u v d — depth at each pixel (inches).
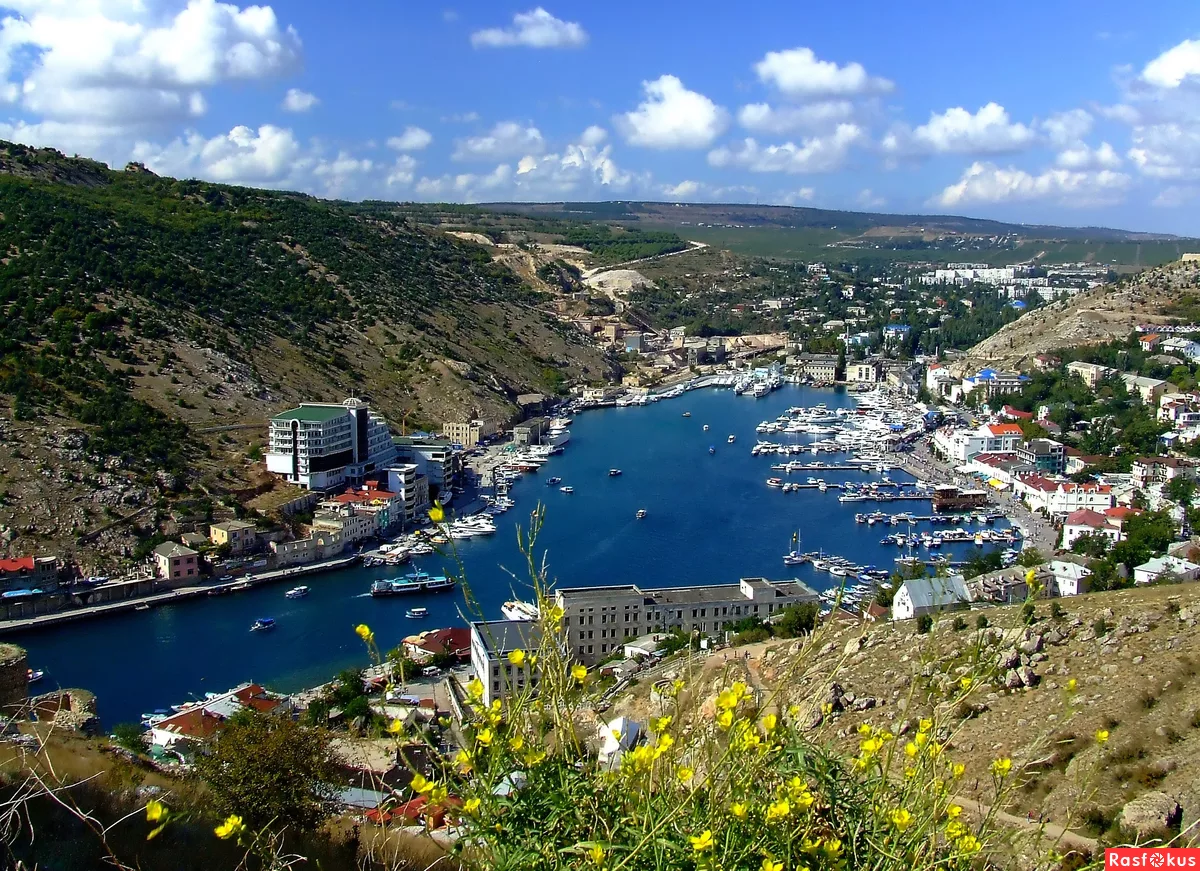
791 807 374.6
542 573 439.2
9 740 870.4
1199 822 507.5
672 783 383.9
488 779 381.1
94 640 3388.3
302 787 1107.3
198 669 3139.8
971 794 1237.7
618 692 2217.0
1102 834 1239.5
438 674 2972.4
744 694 395.9
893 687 1850.4
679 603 3361.2
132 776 989.8
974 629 2059.5
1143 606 2069.4
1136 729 1539.1
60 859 663.1
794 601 3415.4
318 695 2746.1
